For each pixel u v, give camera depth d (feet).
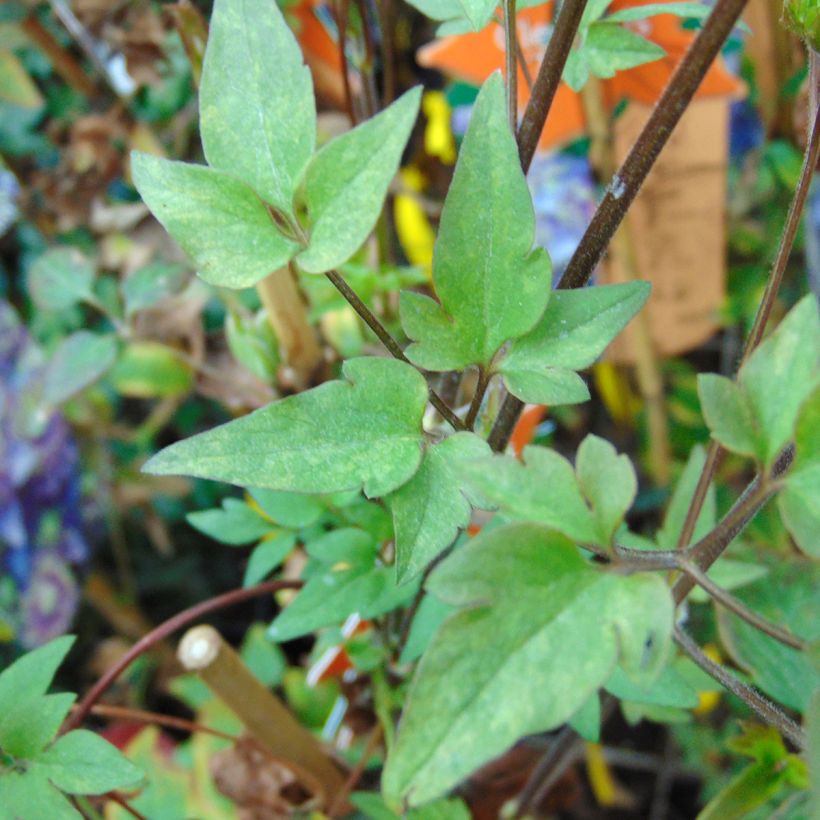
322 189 0.43
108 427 1.32
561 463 0.43
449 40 0.90
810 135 0.50
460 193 0.46
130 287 0.99
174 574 1.41
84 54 1.27
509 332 0.47
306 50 1.00
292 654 1.34
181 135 1.17
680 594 0.57
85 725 1.19
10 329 1.19
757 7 1.05
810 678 0.72
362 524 0.71
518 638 0.39
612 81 0.94
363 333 0.94
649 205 1.09
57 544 1.21
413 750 0.38
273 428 0.45
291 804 0.89
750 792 0.66
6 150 1.30
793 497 0.42
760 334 0.55
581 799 1.28
